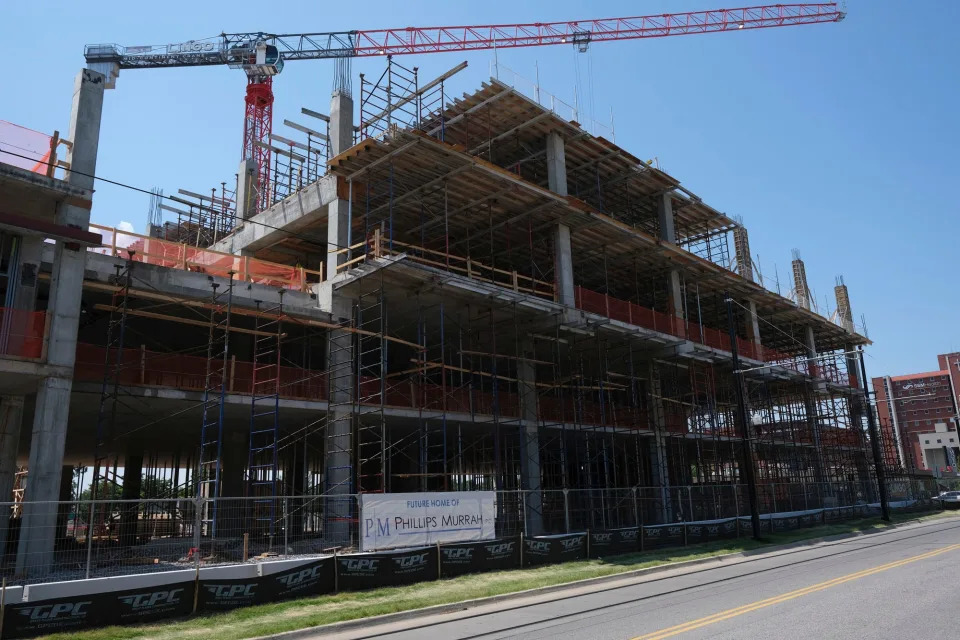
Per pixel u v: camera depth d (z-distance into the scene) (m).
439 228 33.22
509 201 30.20
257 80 73.50
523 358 29.41
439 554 17.06
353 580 15.27
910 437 120.00
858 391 54.19
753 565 19.11
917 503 44.53
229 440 29.53
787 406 47.25
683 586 15.24
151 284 22.08
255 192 39.66
